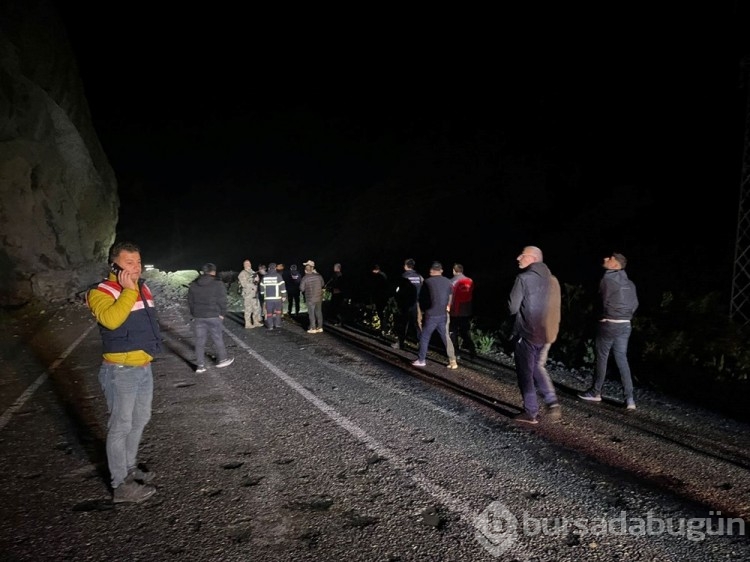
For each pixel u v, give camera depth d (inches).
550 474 161.9
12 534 129.4
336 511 140.5
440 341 401.7
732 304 383.2
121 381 143.9
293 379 283.0
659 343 316.5
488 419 214.2
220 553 121.3
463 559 118.8
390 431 200.1
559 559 119.0
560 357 330.3
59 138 896.3
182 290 853.2
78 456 179.8
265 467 168.6
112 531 130.9
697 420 213.8
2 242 630.5
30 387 268.5
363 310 563.5
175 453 180.9
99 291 140.1
